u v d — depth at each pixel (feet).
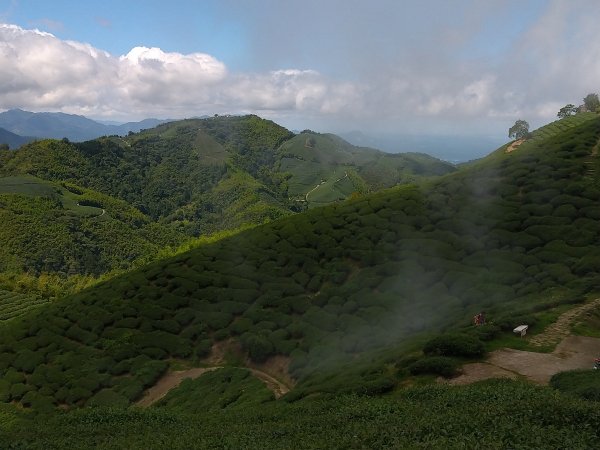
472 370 83.15
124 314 173.88
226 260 191.21
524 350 88.58
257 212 568.82
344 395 83.41
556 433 45.65
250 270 181.88
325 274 168.45
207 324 162.50
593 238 135.54
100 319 174.29
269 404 100.89
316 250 181.78
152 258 317.63
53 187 563.07
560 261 130.00
